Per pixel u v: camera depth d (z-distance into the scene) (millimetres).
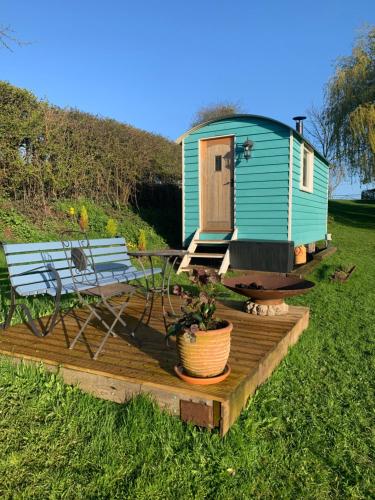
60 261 4238
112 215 9789
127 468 2082
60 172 8570
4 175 7477
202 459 2133
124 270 4945
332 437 2434
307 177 9844
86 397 2730
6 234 6984
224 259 7762
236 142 8297
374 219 19094
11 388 2793
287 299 5980
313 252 10664
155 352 3137
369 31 18562
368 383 3168
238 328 3818
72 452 2213
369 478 2107
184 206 9055
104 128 10016
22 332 3684
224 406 2287
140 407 2477
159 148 11734
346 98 18328
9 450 2213
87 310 4535
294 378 3217
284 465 2174
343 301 5883
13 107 7535
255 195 8141
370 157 17344
